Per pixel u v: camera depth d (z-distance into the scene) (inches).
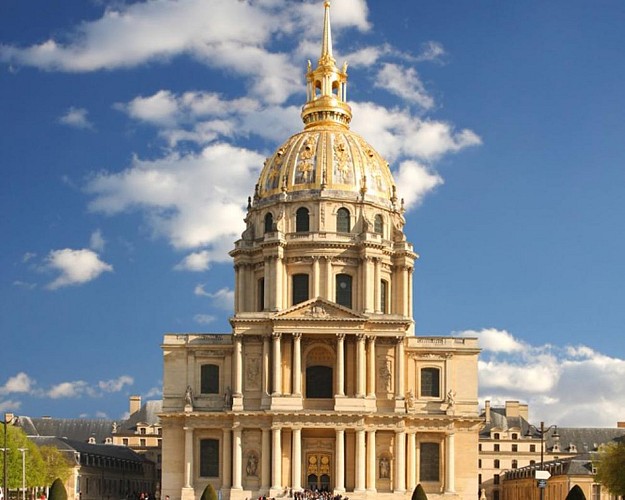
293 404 6496.1
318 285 7165.4
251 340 6663.4
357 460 6427.2
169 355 6825.8
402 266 7440.9
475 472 6692.9
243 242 7490.2
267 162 7864.2
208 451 6653.5
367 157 7711.6
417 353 6820.9
